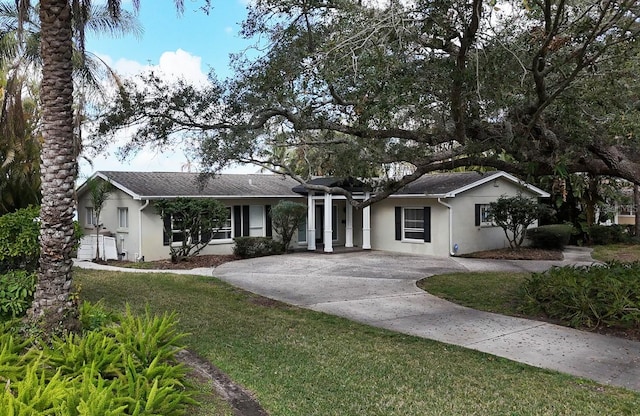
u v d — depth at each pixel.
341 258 16.59
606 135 6.68
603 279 7.83
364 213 19.08
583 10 6.06
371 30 5.40
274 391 4.77
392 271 13.49
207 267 14.66
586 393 4.79
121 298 9.41
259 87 7.15
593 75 6.38
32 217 7.04
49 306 5.28
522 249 18.00
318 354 5.96
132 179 17.34
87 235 17.19
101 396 3.22
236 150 8.63
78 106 13.41
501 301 9.39
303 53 6.67
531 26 6.40
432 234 17.50
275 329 7.16
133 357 4.60
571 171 7.34
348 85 6.18
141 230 15.88
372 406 4.45
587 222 20.00
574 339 6.76
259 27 6.93
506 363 5.70
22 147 13.73
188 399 4.04
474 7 5.17
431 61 5.81
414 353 6.05
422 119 7.23
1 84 13.77
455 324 7.62
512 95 6.50
